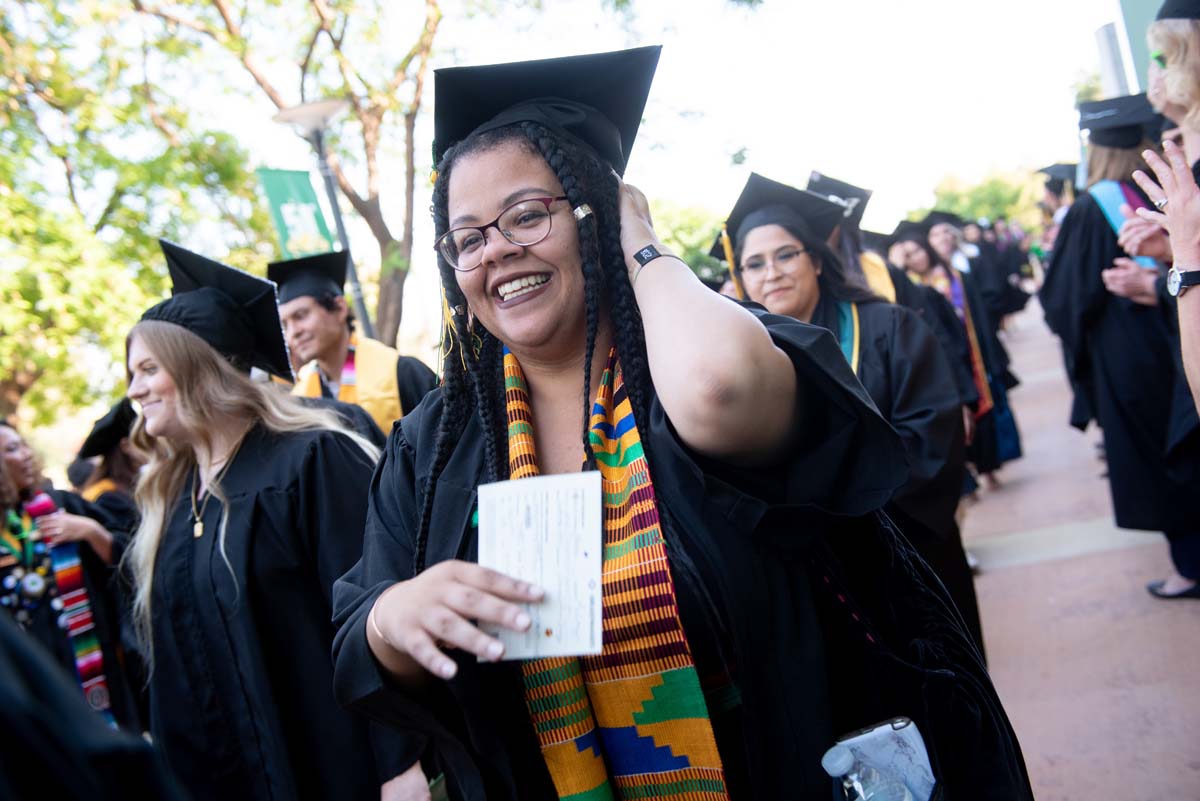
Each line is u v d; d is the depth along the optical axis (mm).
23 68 10898
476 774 1650
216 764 2734
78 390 12031
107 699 4133
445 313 1802
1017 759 1725
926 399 3391
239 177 12031
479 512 1492
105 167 11023
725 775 1590
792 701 1512
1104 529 6410
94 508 4762
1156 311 4379
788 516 1521
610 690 1600
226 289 3189
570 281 1679
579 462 1733
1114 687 3992
